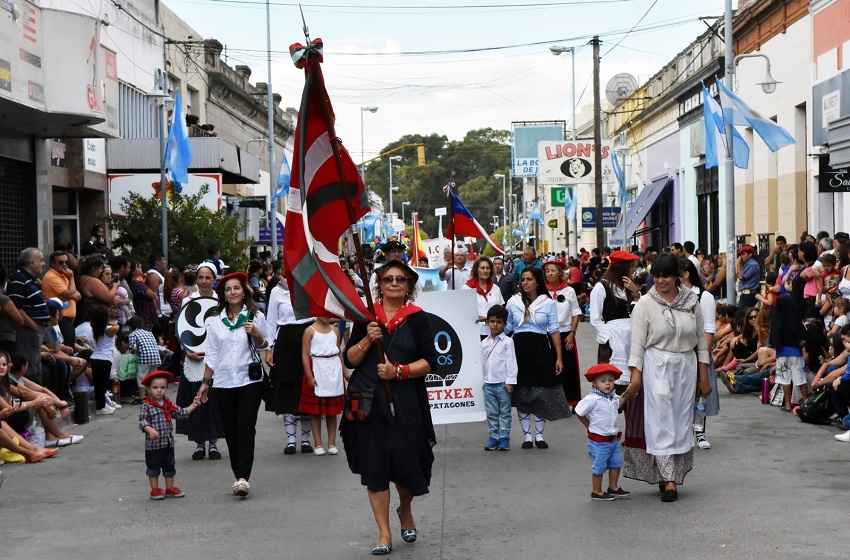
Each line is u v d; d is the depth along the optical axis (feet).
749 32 97.45
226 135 146.82
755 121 71.61
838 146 61.87
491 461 34.99
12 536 26.35
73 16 60.49
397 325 24.58
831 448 36.14
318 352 36.65
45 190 72.84
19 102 55.57
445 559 23.30
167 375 30.37
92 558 24.08
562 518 26.76
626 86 177.47
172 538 25.73
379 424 24.03
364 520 27.20
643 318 28.66
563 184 162.91
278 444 39.78
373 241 196.54
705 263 75.51
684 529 25.30
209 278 37.76
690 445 28.86
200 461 36.78
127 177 92.89
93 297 50.16
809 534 24.62
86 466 36.04
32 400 39.04
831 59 73.77
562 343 41.81
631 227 140.15
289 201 25.88
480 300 43.11
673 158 134.82
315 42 25.20
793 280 53.98
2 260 68.39
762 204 94.53
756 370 50.98
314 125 25.80
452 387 37.81
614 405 28.78
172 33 117.29
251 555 24.00
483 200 422.00
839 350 42.06
